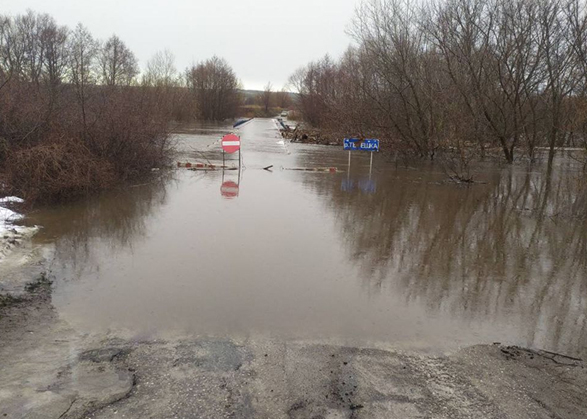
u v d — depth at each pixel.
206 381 3.55
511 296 5.54
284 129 40.66
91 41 36.41
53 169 9.45
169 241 7.18
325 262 6.50
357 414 3.23
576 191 13.14
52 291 5.21
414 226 8.73
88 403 3.24
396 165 17.94
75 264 6.08
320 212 9.55
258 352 4.02
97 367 3.71
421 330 4.58
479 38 19.64
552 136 19.02
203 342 4.17
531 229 8.76
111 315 4.65
